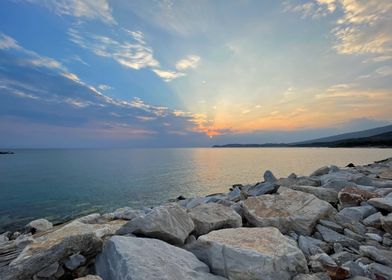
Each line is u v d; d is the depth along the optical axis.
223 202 9.10
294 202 6.59
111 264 3.54
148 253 3.62
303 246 4.79
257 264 3.52
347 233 5.40
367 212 6.36
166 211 5.01
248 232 4.52
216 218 5.65
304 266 3.71
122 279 3.15
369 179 10.27
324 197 7.98
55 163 95.06
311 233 5.60
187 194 35.38
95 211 26.80
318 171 15.20
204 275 3.53
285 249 3.80
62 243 3.64
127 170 67.12
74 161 107.81
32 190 38.25
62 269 3.52
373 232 5.45
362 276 3.59
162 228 4.61
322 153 136.00
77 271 3.62
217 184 43.53
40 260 3.41
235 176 53.38
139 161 105.88
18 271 3.25
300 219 5.70
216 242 4.02
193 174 57.31
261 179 48.94
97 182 45.94
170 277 3.16
